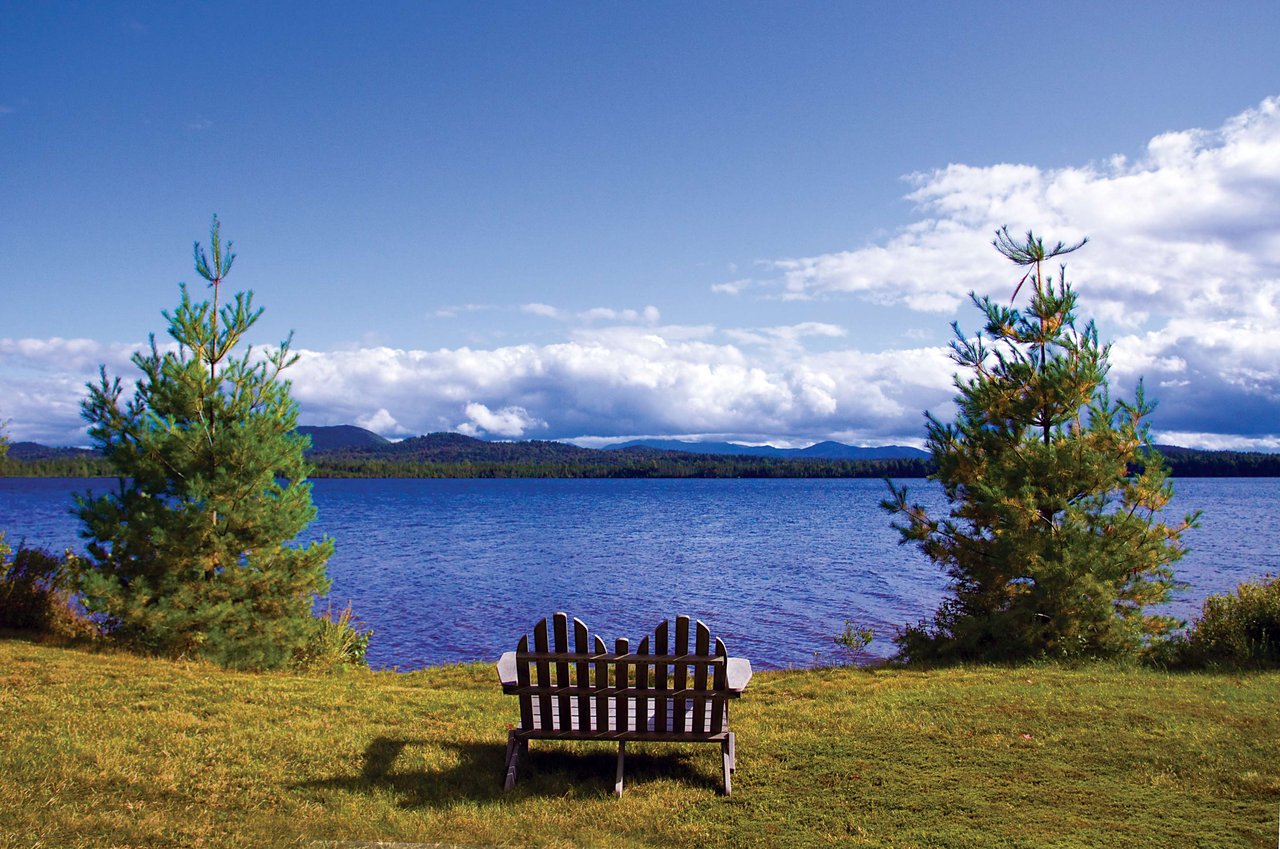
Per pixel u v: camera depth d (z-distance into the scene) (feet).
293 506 45.85
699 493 573.74
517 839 18.40
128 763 22.56
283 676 38.34
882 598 102.78
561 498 480.23
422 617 90.94
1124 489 43.09
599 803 20.72
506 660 24.95
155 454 42.78
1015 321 46.26
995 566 43.96
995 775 21.25
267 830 18.75
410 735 26.66
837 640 75.66
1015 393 45.65
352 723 27.89
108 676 33.01
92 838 17.80
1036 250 45.98
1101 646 41.19
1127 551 41.52
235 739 25.26
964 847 17.10
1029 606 42.47
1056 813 18.66
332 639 48.01
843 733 25.67
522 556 156.76
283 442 46.06
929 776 21.34
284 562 45.14
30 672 32.81
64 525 207.00
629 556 157.17
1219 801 19.06
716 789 21.53
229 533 43.47
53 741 24.09
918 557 153.69
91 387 42.29
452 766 23.52
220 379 44.96
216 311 45.57
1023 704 28.32
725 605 97.91
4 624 44.16
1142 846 16.79
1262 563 123.44
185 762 22.91
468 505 385.09
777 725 27.63
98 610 40.57
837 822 18.76
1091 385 44.34
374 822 19.39
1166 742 23.32
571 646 23.62
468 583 118.73
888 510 48.67
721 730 21.83
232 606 42.60
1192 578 106.22
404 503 406.00
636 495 533.14
